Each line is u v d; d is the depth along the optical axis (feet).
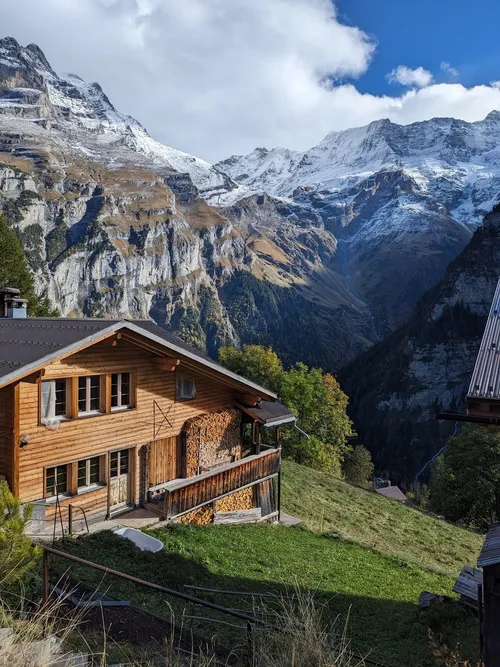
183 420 81.41
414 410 599.57
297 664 21.70
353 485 151.94
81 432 65.92
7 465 58.80
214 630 41.09
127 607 40.32
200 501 77.36
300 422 206.18
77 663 23.24
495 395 35.17
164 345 73.31
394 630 54.34
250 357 249.75
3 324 73.31
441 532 124.88
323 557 77.00
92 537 60.85
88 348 66.28
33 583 37.27
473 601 60.29
